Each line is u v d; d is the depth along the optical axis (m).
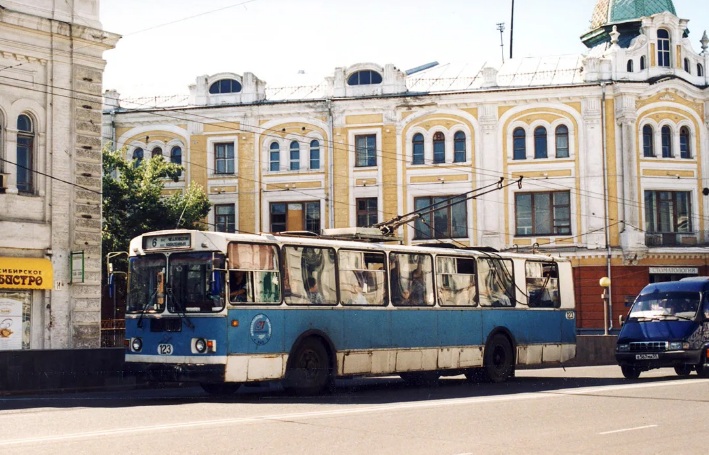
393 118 50.44
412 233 50.12
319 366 20.27
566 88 49.09
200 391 22.84
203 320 18.62
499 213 49.62
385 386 23.69
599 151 49.03
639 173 49.00
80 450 11.06
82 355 23.31
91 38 29.23
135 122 52.22
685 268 49.03
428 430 13.21
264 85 51.88
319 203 50.94
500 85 50.50
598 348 37.22
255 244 19.28
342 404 17.33
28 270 27.34
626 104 48.75
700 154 50.06
